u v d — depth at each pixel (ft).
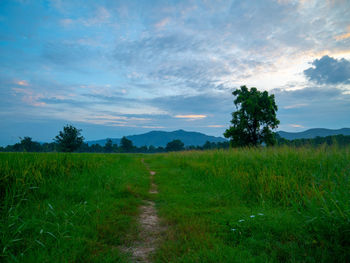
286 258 8.95
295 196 15.94
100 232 11.89
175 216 15.19
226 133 105.70
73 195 17.89
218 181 25.48
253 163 27.73
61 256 8.87
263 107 97.40
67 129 142.10
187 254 9.60
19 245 9.62
